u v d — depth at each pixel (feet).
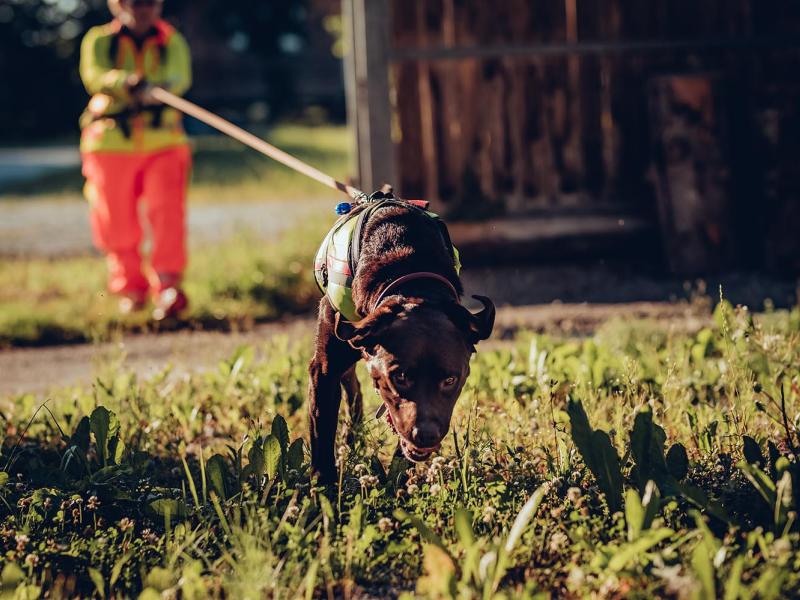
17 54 102.06
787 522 10.78
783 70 26.61
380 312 10.96
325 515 11.32
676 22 29.19
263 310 25.94
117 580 11.21
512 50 28.94
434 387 10.71
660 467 12.19
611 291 26.00
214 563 11.02
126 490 13.19
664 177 27.61
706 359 18.08
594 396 15.70
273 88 120.98
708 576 9.23
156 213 24.98
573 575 10.12
